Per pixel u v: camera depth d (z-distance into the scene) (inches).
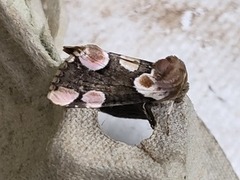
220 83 7.0
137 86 3.7
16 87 4.5
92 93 3.7
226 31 7.4
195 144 4.3
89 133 3.8
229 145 6.7
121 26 7.4
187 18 7.5
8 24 4.0
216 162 5.4
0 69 4.5
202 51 7.3
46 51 4.2
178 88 3.6
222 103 6.9
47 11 5.7
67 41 7.2
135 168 3.7
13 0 4.0
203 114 6.8
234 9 7.5
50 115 4.3
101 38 7.3
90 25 7.4
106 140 3.8
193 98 6.9
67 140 3.8
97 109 3.8
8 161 4.6
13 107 4.6
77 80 3.7
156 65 3.7
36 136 4.4
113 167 3.7
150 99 3.7
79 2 7.5
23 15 4.0
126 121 4.0
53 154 3.8
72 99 3.7
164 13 7.5
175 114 3.8
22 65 4.3
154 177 3.7
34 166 4.3
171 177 3.7
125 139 4.0
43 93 4.3
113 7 7.5
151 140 3.8
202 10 7.5
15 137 4.6
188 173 4.0
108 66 3.7
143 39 7.3
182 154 3.8
